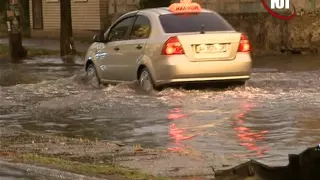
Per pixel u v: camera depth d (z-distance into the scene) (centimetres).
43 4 8069
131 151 1738
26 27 8369
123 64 2933
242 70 2736
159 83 2705
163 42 2675
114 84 3045
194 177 1461
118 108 2469
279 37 5022
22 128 2158
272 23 5053
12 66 4381
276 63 4231
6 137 1953
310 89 2831
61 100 2688
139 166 1566
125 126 2150
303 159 1241
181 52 2655
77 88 3069
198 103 2514
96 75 3188
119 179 1438
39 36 8169
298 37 4947
